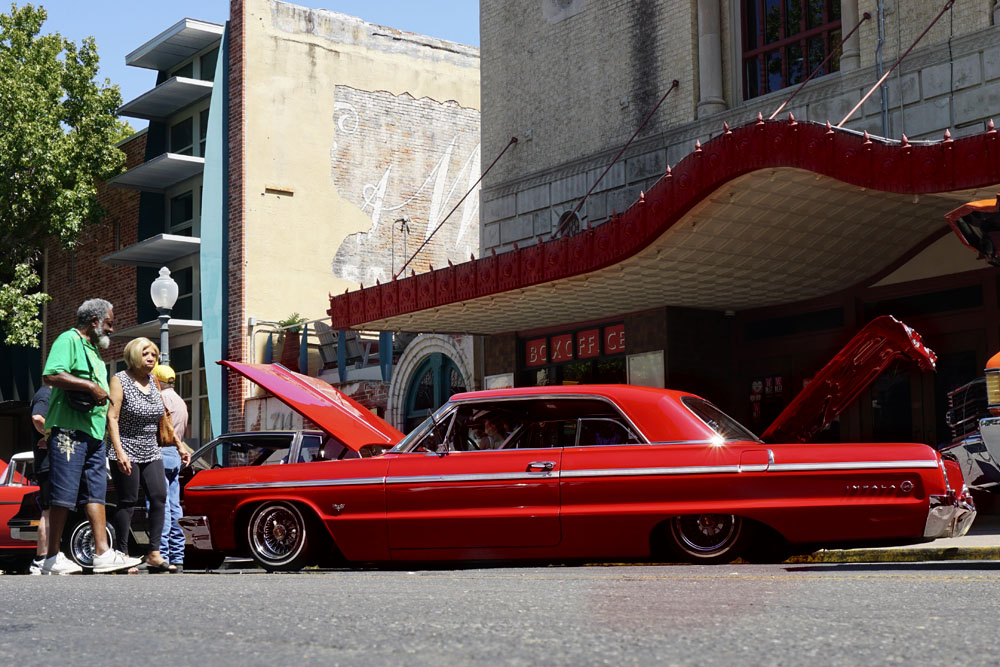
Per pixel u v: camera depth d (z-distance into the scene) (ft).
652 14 59.36
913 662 8.82
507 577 20.90
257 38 90.33
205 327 87.92
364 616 12.70
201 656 9.72
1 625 12.47
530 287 50.14
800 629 11.05
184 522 30.58
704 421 26.61
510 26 67.56
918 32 48.32
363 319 58.54
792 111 53.01
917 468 24.58
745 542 25.44
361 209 94.73
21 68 101.04
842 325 52.95
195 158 93.50
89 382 25.26
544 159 64.80
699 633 10.78
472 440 27.86
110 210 106.83
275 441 36.45
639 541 25.82
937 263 48.93
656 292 52.29
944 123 47.11
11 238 104.42
